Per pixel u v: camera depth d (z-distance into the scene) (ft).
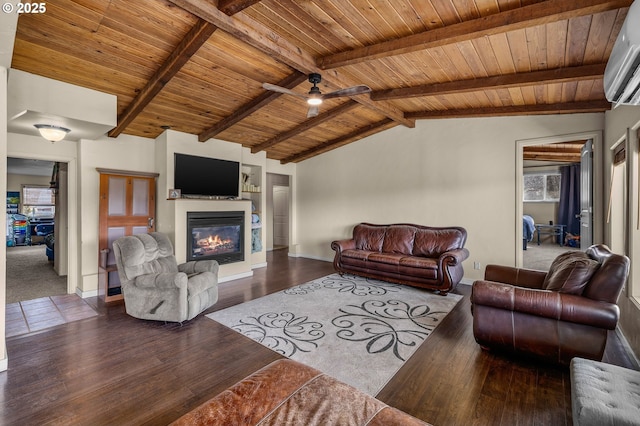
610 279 7.14
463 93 12.94
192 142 16.46
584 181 14.12
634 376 5.09
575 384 4.95
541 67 9.79
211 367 8.00
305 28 8.84
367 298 13.79
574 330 7.41
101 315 11.68
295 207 25.00
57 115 10.30
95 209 14.44
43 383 7.23
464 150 16.49
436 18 7.96
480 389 7.02
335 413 4.00
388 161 19.45
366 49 9.60
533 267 19.66
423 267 14.67
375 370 7.86
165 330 10.29
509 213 15.19
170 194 15.05
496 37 8.36
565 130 13.61
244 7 7.44
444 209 17.20
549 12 6.82
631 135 9.26
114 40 9.01
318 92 10.41
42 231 32.14
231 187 18.22
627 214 9.41
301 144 21.35
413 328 10.48
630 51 5.09
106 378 7.47
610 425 4.08
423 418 6.10
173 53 9.46
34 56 9.25
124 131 15.14
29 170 29.55
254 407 4.12
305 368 5.11
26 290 15.10
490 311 8.42
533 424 5.89
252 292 14.74
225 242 17.13
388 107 15.40
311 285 16.01
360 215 20.92
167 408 6.42
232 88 12.48
